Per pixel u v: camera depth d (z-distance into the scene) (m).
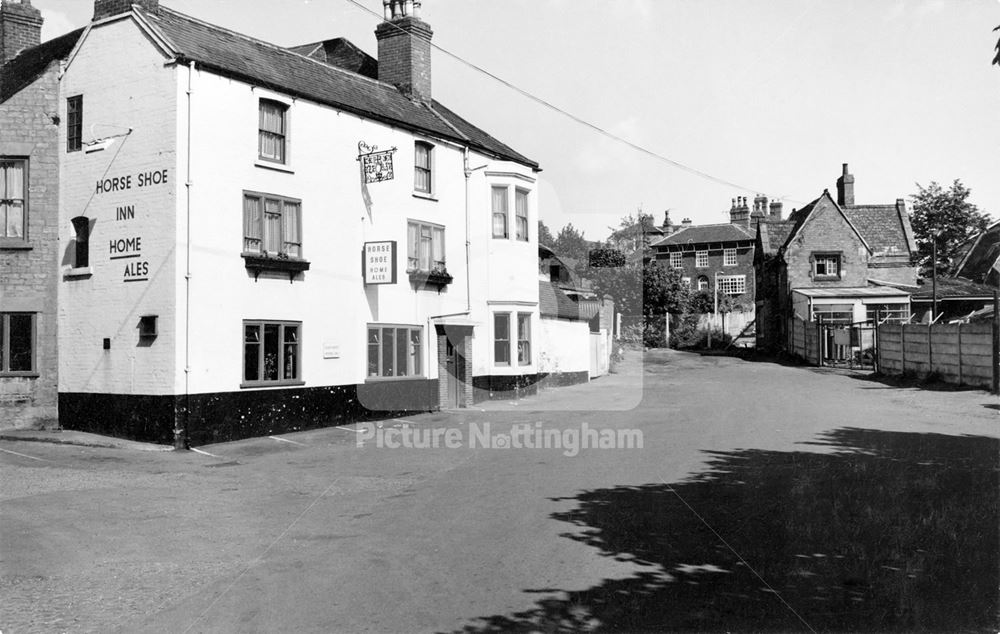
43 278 17.16
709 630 5.28
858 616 5.48
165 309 15.51
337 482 11.38
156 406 15.52
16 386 16.97
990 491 9.28
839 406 20.03
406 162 21.06
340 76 21.52
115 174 16.41
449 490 10.41
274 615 5.74
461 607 5.79
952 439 13.66
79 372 16.84
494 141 26.11
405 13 24.55
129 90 16.28
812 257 47.56
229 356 16.27
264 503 9.91
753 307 62.47
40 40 20.44
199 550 7.62
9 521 8.96
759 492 9.56
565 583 6.30
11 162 17.20
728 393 24.41
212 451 14.90
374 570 6.77
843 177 53.28
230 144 16.52
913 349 28.20
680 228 70.69
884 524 7.86
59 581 6.69
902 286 46.12
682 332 58.12
